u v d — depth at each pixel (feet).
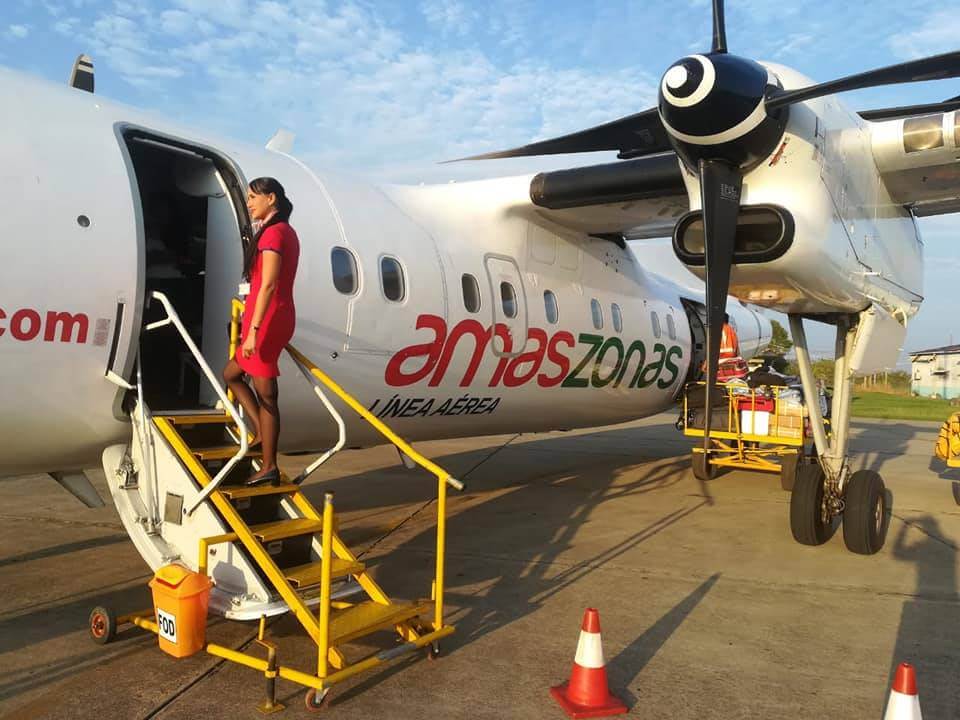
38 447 14.46
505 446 48.34
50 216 13.43
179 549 13.80
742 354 48.55
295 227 18.04
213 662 13.41
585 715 11.57
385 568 19.69
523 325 24.64
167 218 19.39
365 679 12.80
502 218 24.85
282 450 20.93
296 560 14.48
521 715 11.64
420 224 22.12
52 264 13.32
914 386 141.18
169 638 12.64
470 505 28.53
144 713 11.50
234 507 13.80
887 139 20.33
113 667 13.16
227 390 16.51
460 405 23.59
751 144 17.56
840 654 14.34
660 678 13.12
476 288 22.93
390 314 19.86
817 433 23.18
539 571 19.61
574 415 29.94
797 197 18.22
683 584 18.69
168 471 14.02
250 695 12.16
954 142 19.58
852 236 20.11
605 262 29.73
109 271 14.07
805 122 18.08
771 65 18.74
